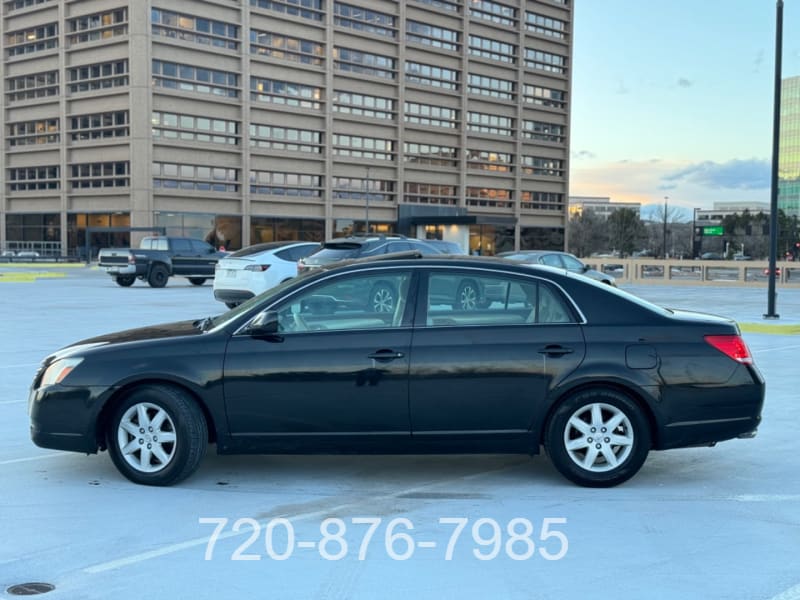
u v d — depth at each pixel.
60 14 63.41
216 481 5.82
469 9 82.00
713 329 5.74
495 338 5.61
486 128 84.69
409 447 5.64
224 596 3.85
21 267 49.62
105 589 3.92
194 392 5.58
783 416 8.08
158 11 60.31
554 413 5.63
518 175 87.31
